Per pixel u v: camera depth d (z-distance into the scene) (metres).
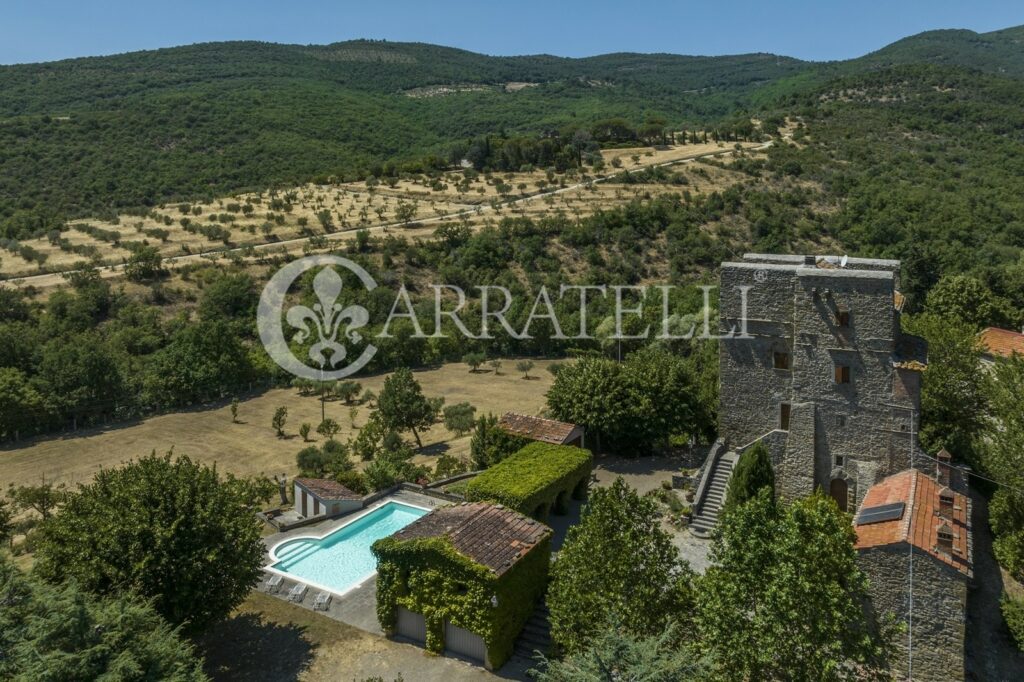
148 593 25.30
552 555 34.22
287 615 31.31
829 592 19.03
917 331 41.25
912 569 26.09
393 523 41.59
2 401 67.81
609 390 46.59
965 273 77.00
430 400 69.25
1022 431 31.58
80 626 20.73
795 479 37.59
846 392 36.16
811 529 20.33
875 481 35.78
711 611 20.12
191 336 82.25
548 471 38.59
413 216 131.62
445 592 27.88
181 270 106.12
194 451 64.38
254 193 148.75
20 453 65.56
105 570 25.08
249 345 91.62
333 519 41.28
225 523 27.12
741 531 20.83
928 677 26.03
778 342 38.53
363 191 151.25
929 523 28.20
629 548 22.41
